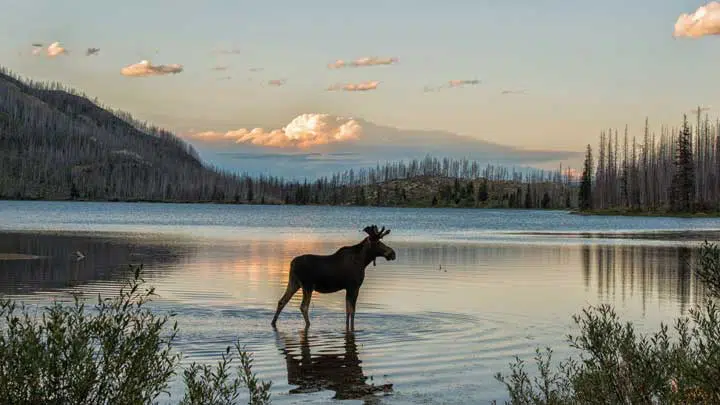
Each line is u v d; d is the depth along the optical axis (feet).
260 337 47.26
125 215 393.29
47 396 19.90
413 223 331.57
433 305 63.62
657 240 183.42
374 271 95.40
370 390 34.65
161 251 126.72
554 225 304.50
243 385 34.60
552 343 46.16
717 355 22.06
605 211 507.30
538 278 87.76
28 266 92.38
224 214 469.57
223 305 60.90
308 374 37.50
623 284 82.02
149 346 21.75
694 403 22.94
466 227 277.64
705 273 24.35
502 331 50.49
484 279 86.02
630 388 24.44
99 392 20.76
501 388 35.14
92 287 70.79
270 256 118.21
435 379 36.81
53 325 20.70
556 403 27.58
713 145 513.45
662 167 492.54
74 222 270.46
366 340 47.01
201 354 41.11
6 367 20.01
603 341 26.02
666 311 60.29
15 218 303.07
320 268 52.60
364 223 321.32
